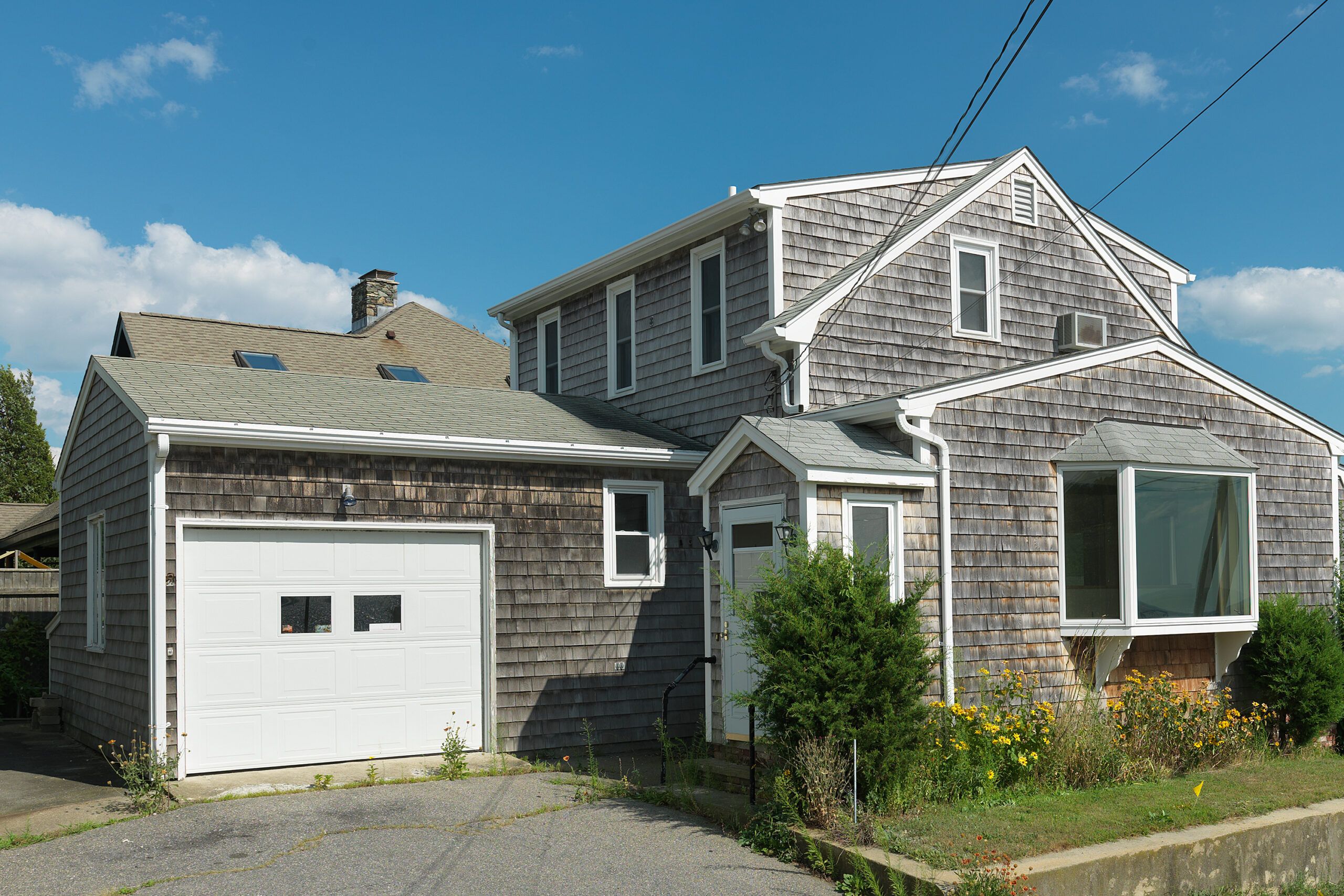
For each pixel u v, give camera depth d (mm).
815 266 13922
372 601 11938
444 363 22969
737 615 9766
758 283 13852
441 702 12250
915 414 11227
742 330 14062
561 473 13164
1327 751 12820
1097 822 8633
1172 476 12320
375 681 11875
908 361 13594
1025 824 8539
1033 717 10422
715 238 14648
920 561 11117
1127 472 11898
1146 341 12945
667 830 8953
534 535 12914
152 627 10664
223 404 11766
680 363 15211
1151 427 12797
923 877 7230
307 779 10648
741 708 10781
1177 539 12281
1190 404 13266
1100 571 11984
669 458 13672
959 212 14234
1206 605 12383
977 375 12312
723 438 11312
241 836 8617
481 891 7352
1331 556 14117
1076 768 10203
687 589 13945
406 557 12172
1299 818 9117
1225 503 12727
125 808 9656
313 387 13516
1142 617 11852
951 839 8047
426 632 12219
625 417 15508
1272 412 13867
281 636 11391
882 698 8711
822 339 12898
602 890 7426
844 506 10578
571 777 11148
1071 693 11945
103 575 12953
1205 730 11539
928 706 9266
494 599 12562
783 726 8875
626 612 13438
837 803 8352
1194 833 8570
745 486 11156
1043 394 12195
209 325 20828
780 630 8953
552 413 14812
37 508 26031
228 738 11039
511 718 12508
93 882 7520
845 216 14273
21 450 36781
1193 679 12852
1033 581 11914
